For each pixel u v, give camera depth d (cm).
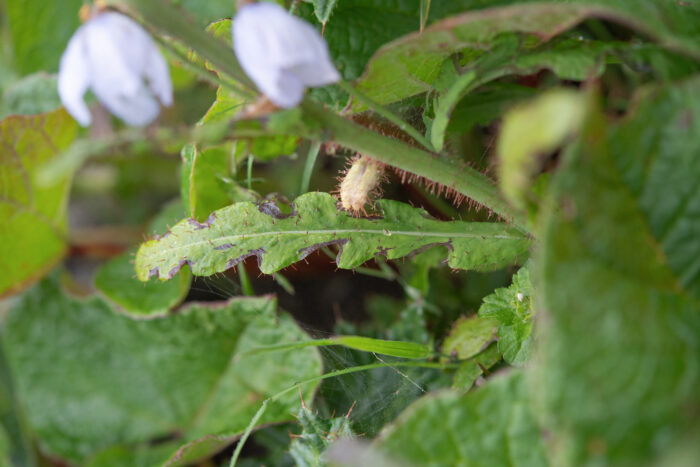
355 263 46
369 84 44
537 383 35
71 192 70
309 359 52
